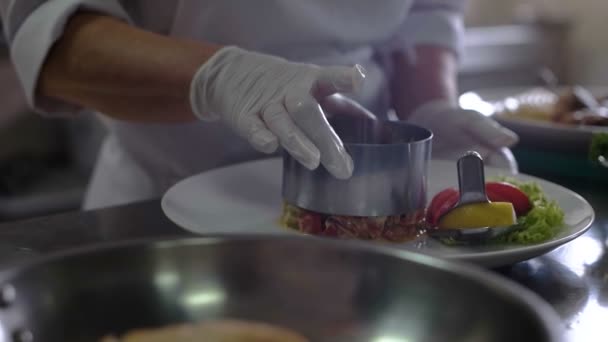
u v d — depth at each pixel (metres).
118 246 0.46
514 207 0.79
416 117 1.09
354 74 0.75
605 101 1.31
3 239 0.73
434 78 1.15
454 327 0.44
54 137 2.18
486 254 0.65
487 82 2.32
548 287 0.66
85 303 0.46
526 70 2.42
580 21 2.51
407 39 1.18
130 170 1.17
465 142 1.03
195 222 0.78
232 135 1.06
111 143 1.23
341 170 0.73
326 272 0.48
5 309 0.42
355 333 0.46
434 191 0.90
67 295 0.45
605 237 0.80
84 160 2.14
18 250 0.70
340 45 1.06
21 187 2.02
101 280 0.46
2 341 0.42
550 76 1.46
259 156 1.07
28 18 0.89
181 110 0.85
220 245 0.48
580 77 2.53
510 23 2.69
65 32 0.88
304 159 0.72
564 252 0.75
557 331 0.38
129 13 1.04
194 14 1.00
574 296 0.64
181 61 0.83
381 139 0.82
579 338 0.56
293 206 0.80
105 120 1.18
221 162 1.09
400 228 0.76
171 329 0.46
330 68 0.76
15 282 0.43
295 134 0.73
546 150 1.05
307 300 0.48
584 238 0.79
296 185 0.78
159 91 0.83
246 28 1.00
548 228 0.76
